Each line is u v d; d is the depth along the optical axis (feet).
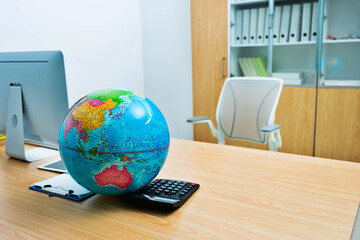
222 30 11.27
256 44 11.01
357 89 9.51
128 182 2.83
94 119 2.71
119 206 3.06
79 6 10.71
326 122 10.18
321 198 3.12
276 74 10.90
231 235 2.50
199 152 4.79
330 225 2.62
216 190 3.36
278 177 3.69
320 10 9.68
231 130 7.14
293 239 2.43
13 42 8.84
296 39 10.34
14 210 3.01
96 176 2.75
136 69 13.56
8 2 8.60
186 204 3.05
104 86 12.03
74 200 3.20
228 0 10.91
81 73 11.05
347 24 9.80
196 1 11.58
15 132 4.45
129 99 2.88
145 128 2.78
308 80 10.41
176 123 13.52
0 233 2.61
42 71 4.01
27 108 4.35
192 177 3.75
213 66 11.75
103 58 11.87
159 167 2.99
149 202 2.94
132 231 2.59
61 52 3.84
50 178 3.80
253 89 6.89
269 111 6.56
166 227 2.64
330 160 4.28
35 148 5.22
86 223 2.74
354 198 3.10
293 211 2.87
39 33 9.52
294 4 10.14
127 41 12.92
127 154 2.69
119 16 12.38
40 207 3.07
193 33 11.88
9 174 4.01
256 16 10.83
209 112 12.22
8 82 4.45
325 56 10.16
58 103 4.02
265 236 2.48
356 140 9.78
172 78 13.17
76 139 2.72
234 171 3.92
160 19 12.98
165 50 13.11
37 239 2.50
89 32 11.18
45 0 9.59
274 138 6.42
